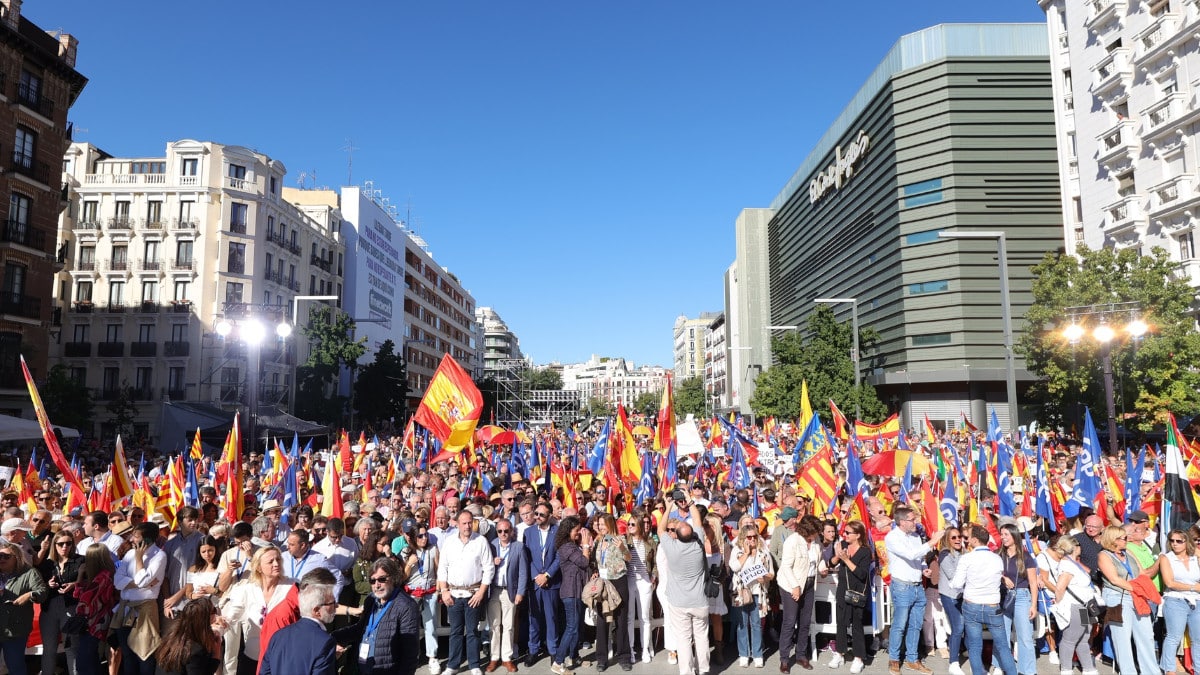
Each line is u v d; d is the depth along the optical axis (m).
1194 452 13.69
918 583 8.87
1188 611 8.21
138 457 29.16
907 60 53.38
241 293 53.19
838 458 19.83
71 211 51.38
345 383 68.19
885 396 56.09
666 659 9.57
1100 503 11.94
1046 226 49.91
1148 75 35.41
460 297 118.19
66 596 8.13
